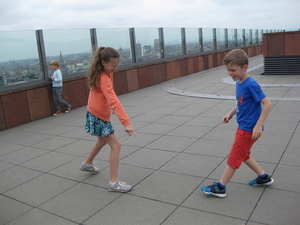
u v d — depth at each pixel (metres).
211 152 4.34
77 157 4.67
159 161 4.18
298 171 3.51
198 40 15.48
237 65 2.82
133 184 3.56
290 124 5.28
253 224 2.60
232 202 2.98
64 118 7.49
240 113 2.98
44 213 3.11
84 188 3.60
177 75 13.47
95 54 3.26
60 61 8.38
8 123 6.98
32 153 5.02
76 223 2.88
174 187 3.40
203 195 3.17
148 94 9.87
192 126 5.72
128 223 2.79
